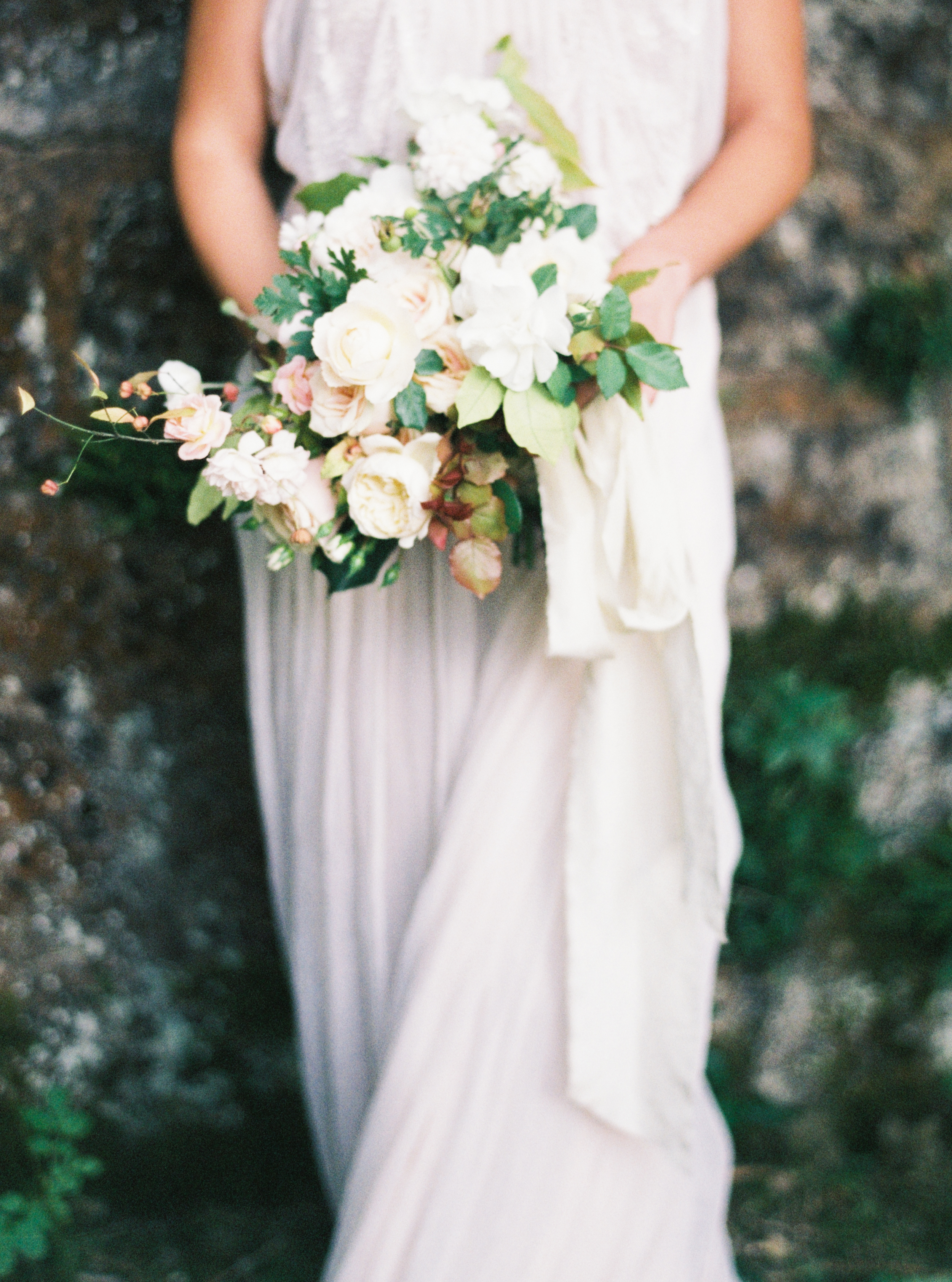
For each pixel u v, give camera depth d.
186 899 1.65
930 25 1.68
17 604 1.58
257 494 0.94
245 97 1.23
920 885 1.71
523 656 1.15
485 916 1.13
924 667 1.73
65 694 1.60
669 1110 1.14
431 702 1.20
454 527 0.98
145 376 0.98
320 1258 1.50
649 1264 1.16
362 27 1.13
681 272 1.09
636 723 1.11
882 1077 1.73
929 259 1.71
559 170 1.06
